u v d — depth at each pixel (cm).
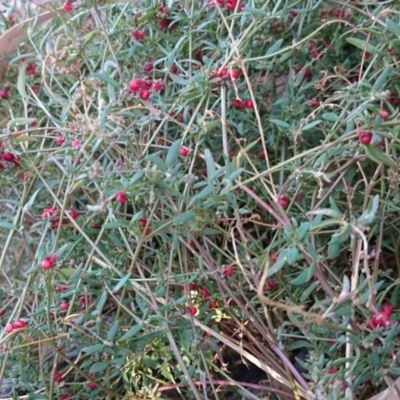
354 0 47
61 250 39
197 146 40
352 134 36
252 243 42
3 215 48
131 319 43
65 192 42
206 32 46
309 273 33
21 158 43
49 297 39
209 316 41
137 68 46
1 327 44
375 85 36
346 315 33
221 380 43
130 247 42
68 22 48
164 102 43
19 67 49
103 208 38
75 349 43
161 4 46
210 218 39
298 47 45
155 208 40
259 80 47
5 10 54
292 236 34
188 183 38
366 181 38
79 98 44
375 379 35
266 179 43
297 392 38
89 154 41
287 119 43
